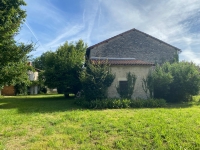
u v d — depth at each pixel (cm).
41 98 2009
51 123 692
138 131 559
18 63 1184
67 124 673
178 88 1400
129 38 1928
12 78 1129
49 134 549
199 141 468
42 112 950
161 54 1970
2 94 2605
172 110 959
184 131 548
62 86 1773
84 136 527
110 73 1345
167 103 1366
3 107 1189
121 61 1543
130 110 1002
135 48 1922
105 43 1864
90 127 621
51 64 1928
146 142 477
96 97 1258
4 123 695
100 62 1379
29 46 1216
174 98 1437
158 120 696
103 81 1304
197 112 885
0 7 1348
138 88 1432
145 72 1458
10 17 1378
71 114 861
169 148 438
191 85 1367
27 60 1257
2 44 1058
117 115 835
